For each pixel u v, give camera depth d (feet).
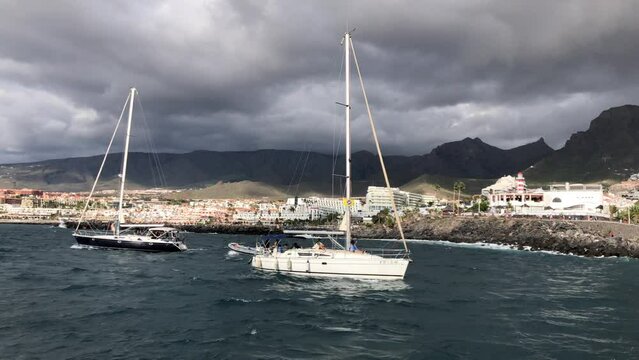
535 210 549.95
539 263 243.19
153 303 107.14
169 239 251.19
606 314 102.47
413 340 79.36
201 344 74.79
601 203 584.40
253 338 78.95
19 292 116.26
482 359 69.87
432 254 301.02
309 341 77.66
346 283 137.80
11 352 68.08
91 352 69.26
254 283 137.49
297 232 154.10
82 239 243.81
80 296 113.50
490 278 166.71
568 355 72.18
